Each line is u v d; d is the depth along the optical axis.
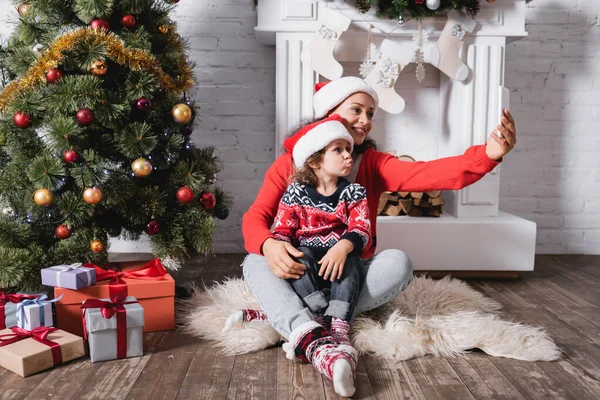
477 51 2.37
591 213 2.83
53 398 1.18
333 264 1.40
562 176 2.80
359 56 2.38
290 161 1.72
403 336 1.47
